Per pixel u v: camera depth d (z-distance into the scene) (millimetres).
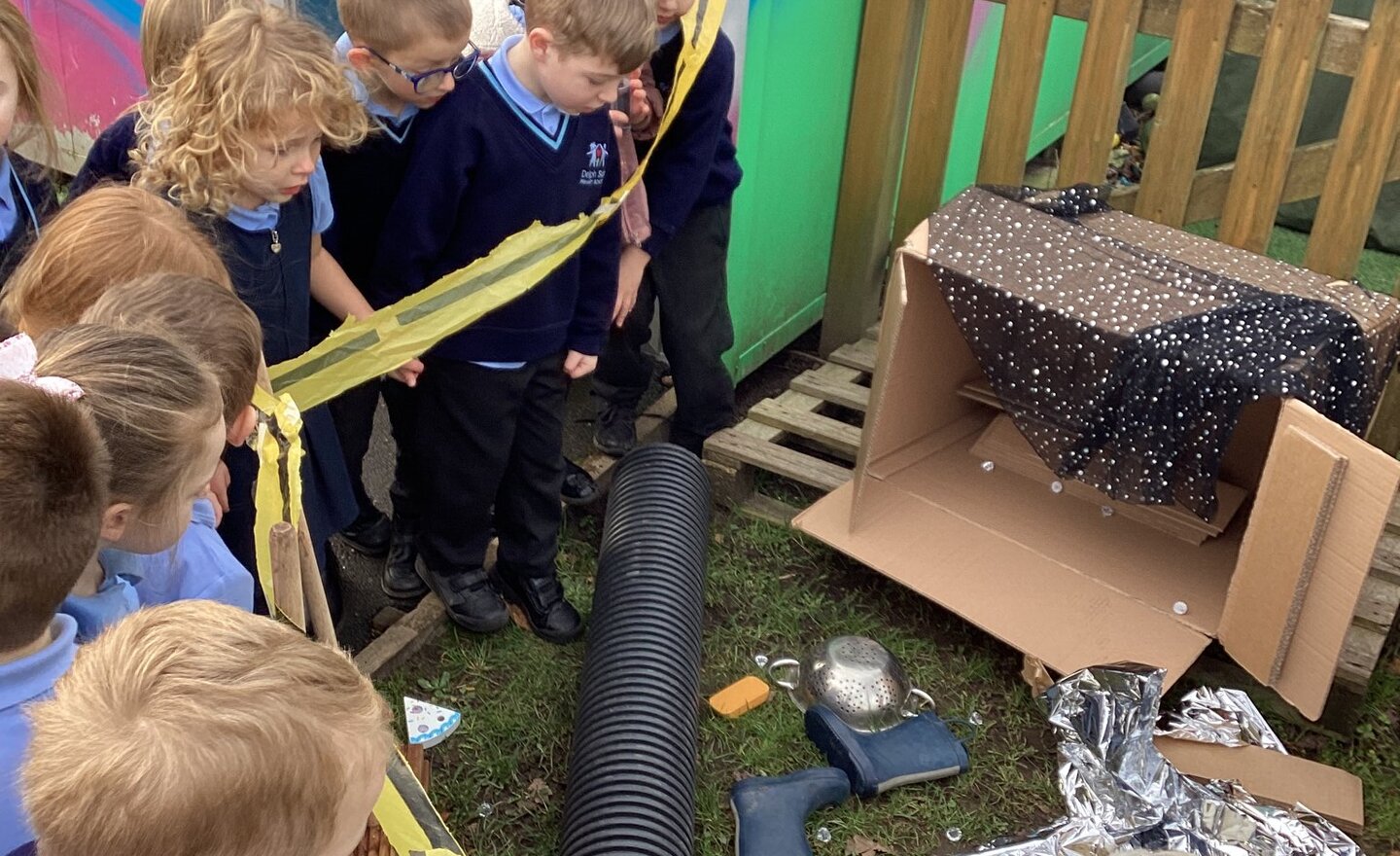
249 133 1844
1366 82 2926
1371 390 2662
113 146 2184
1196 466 2623
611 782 2301
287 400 1711
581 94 2229
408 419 2697
